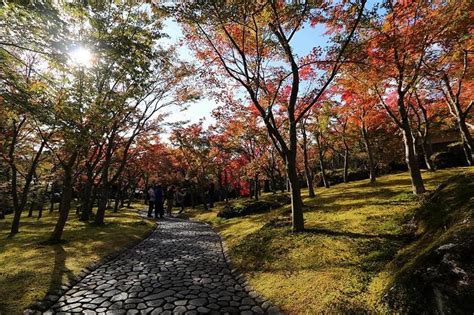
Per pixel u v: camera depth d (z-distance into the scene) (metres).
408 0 9.58
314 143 31.06
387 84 13.41
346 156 27.69
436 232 6.02
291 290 6.19
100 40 7.39
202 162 29.61
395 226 8.41
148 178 43.75
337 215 11.71
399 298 4.46
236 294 6.63
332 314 4.92
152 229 16.66
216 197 45.91
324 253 7.56
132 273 8.19
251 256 9.03
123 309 5.80
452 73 14.28
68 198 12.33
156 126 18.48
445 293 3.85
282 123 16.34
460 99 18.06
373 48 10.55
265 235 10.52
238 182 38.88
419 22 10.12
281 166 30.62
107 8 11.01
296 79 10.21
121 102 12.09
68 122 8.31
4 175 23.39
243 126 18.34
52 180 21.92
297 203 9.99
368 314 4.61
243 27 9.99
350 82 13.05
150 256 10.21
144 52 8.25
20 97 7.18
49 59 7.54
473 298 3.57
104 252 10.26
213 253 10.66
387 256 6.55
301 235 9.29
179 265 9.04
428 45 10.41
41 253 9.93
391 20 10.29
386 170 31.48
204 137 28.56
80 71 8.52
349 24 10.29
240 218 18.52
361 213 11.03
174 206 41.94
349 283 5.79
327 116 17.28
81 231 14.92
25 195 16.39
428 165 21.66
